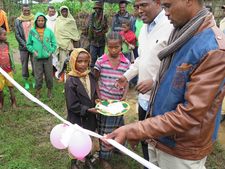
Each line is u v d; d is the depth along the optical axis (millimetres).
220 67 1512
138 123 1608
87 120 3557
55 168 3900
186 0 1621
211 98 1516
